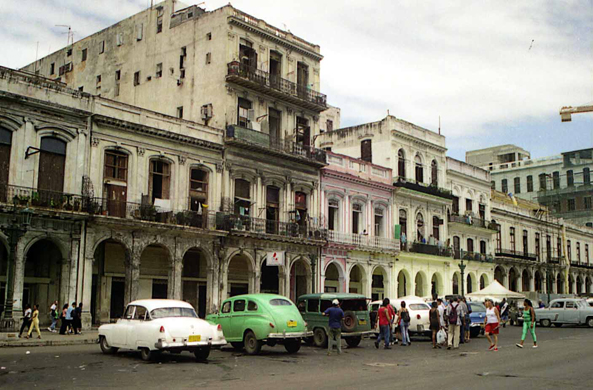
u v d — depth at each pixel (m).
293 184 40.66
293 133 41.75
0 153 27.52
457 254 54.66
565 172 85.12
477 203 59.06
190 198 34.94
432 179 53.47
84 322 28.98
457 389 12.58
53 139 29.36
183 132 34.75
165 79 41.66
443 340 24.00
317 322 24.38
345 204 44.47
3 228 26.78
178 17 42.03
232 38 38.56
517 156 93.31
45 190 27.92
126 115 32.22
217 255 35.28
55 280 30.25
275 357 20.08
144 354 18.19
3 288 28.97
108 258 32.41
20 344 22.52
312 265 37.94
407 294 48.69
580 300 39.75
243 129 37.19
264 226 37.84
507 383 13.43
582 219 82.75
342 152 52.31
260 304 21.30
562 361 17.91
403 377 14.62
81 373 15.41
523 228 66.69
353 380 14.17
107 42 46.56
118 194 31.62
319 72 44.59
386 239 46.38
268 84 39.62
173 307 19.17
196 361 18.50
